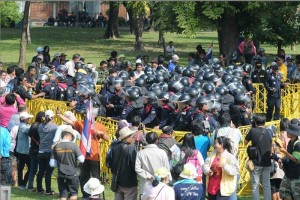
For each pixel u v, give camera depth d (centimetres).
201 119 2247
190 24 4900
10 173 2372
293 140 2033
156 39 8256
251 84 3356
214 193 1956
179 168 1939
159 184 1795
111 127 2491
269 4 4922
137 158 1941
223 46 4988
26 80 3138
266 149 2116
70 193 2125
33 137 2377
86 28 10450
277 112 3394
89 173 2250
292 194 2048
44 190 2405
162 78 3117
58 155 2105
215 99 2522
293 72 3788
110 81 2933
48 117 2339
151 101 2639
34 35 8575
